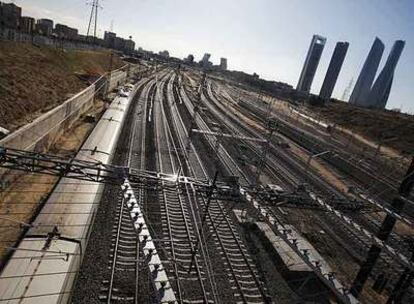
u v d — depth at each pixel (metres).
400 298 18.44
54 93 41.41
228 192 16.25
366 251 25.33
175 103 74.69
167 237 20.72
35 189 22.77
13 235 17.36
